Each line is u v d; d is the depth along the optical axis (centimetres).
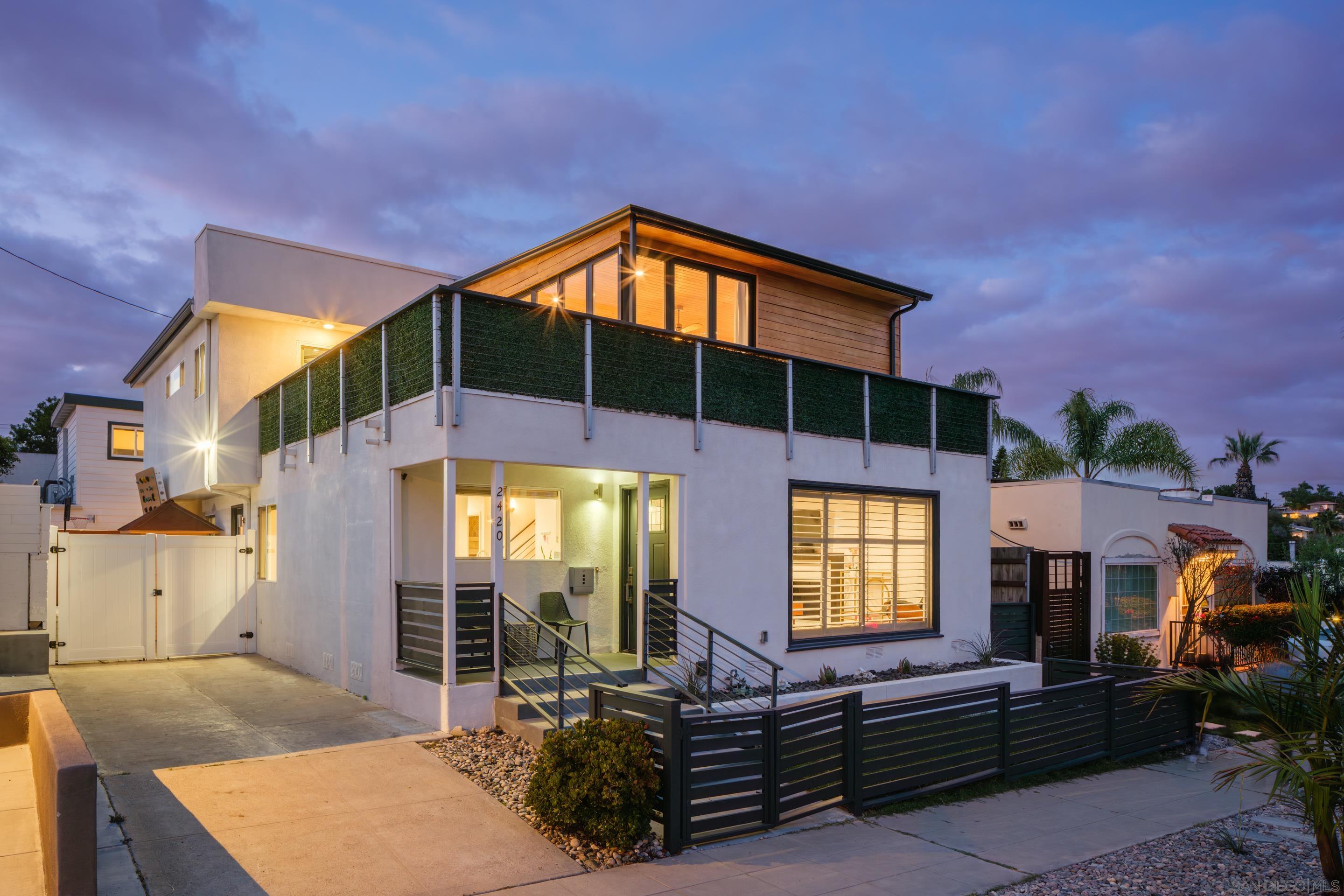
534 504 1082
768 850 626
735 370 1062
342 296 1443
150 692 1002
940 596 1279
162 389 1772
